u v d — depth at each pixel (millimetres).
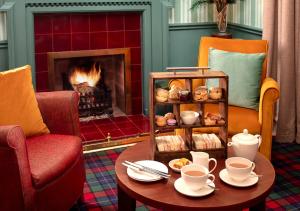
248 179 2109
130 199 2330
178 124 2355
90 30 4078
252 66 3262
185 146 2361
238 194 2010
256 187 2068
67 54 4027
